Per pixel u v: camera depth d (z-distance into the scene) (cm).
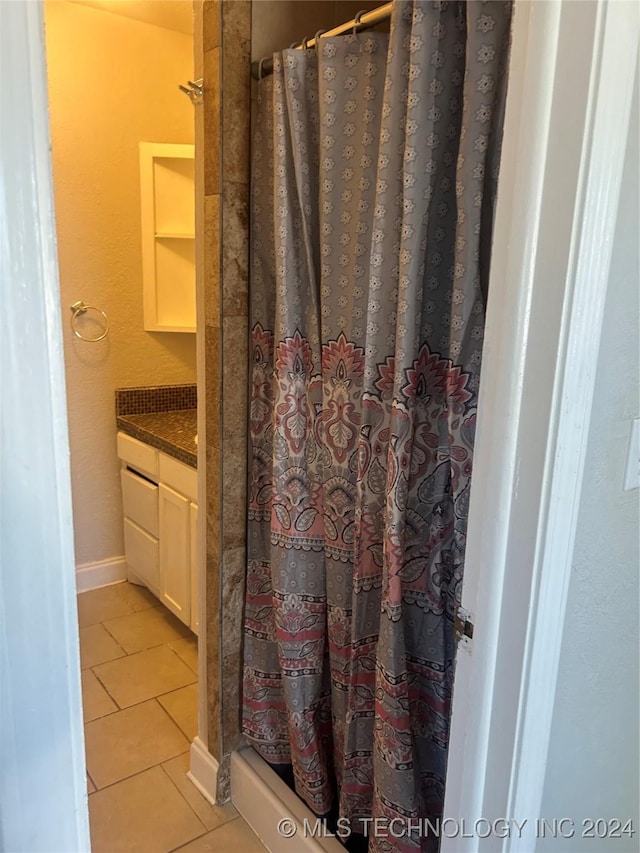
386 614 126
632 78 75
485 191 107
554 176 76
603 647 103
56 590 55
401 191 119
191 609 248
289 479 150
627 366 90
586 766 108
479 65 103
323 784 157
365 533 134
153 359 299
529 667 88
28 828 57
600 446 90
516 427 84
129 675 236
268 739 174
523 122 77
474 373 113
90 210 270
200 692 181
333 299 138
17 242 47
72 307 272
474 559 91
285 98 137
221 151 145
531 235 78
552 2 72
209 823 172
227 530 164
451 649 130
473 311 111
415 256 115
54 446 52
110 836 167
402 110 116
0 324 48
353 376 137
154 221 277
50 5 246
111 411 293
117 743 202
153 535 271
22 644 54
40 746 56
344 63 128
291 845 154
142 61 271
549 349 79
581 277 77
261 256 155
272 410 160
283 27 151
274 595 157
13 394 49
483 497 88
